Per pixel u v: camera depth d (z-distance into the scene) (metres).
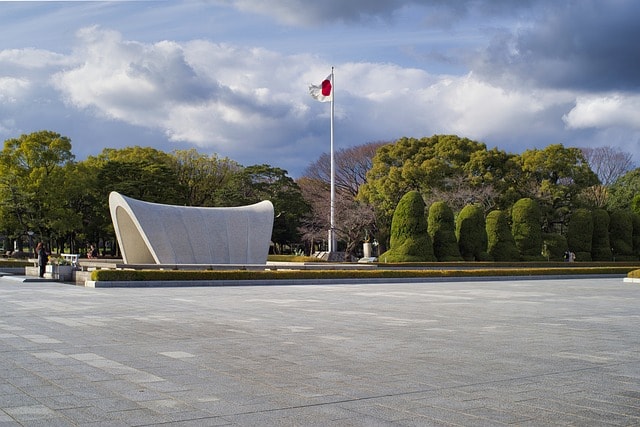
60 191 51.22
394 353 10.51
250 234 38.44
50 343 11.06
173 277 26.91
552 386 8.17
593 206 62.31
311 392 7.69
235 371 8.88
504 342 11.88
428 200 56.50
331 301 20.52
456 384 8.23
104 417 6.47
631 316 16.80
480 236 47.94
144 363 9.37
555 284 32.19
